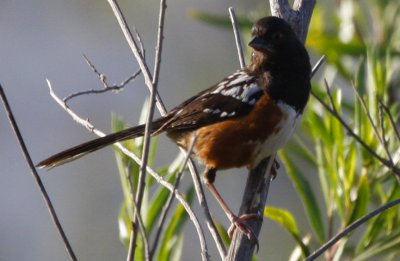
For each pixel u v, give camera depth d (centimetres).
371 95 924
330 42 1077
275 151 862
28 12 1877
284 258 1537
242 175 1653
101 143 895
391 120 810
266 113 884
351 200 902
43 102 1797
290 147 959
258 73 904
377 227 902
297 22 910
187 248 1561
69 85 1798
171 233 877
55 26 1862
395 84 1034
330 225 905
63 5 1870
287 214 866
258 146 897
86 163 1716
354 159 903
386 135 912
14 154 1770
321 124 907
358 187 885
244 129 892
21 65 1831
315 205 903
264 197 832
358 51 1077
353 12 1184
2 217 1714
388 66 959
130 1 1800
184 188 1399
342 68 1086
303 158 977
